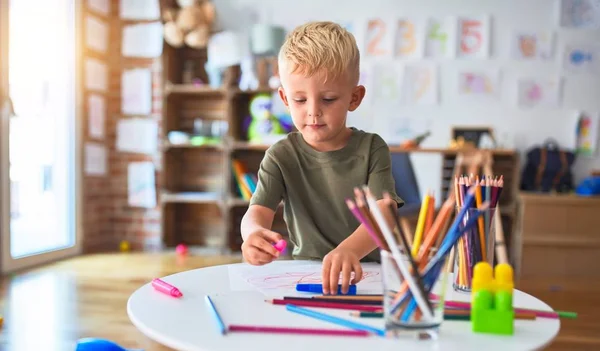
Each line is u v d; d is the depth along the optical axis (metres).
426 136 3.20
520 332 0.54
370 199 0.52
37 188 3.10
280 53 0.86
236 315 0.59
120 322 1.83
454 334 0.53
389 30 3.40
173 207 3.54
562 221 2.93
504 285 0.58
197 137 3.34
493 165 3.26
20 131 2.89
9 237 2.60
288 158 0.99
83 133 3.22
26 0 2.81
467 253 0.71
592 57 3.27
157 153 3.38
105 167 3.43
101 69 3.36
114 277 2.52
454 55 3.35
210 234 3.57
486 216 0.70
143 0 3.37
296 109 0.83
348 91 0.83
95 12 3.30
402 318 0.52
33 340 1.64
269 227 0.95
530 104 3.31
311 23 0.88
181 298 0.66
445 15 3.36
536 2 3.30
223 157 3.54
